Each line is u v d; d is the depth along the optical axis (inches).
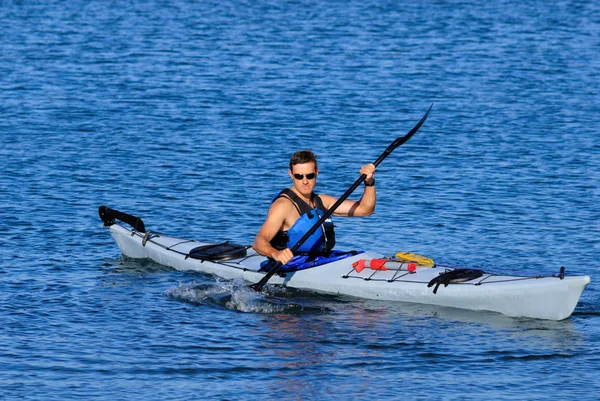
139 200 1871.3
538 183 2011.6
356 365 1108.5
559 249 1592.0
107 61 3494.1
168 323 1245.1
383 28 4360.2
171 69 3366.1
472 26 4443.9
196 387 1040.2
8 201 1831.9
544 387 1048.8
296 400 1008.9
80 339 1180.5
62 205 1823.3
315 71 3361.2
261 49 3799.2
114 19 4603.8
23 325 1222.3
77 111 2684.5
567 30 4367.6
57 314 1268.5
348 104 2839.6
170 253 1524.4
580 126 2571.4
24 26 4288.9
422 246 1611.7
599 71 3417.8
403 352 1152.2
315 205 1375.5
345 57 3639.3
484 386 1049.5
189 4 5196.9
